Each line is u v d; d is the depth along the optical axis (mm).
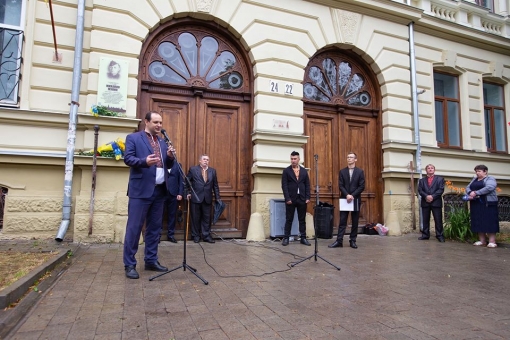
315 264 5094
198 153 7461
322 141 8773
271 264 5023
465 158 10102
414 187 9273
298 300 3412
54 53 6383
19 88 6234
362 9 8906
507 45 10984
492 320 2963
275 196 7695
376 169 9273
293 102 8008
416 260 5527
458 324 2861
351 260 5445
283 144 7785
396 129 9148
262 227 7387
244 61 8055
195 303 3262
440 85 10469
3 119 5973
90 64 6438
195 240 6965
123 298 3350
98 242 6176
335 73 9047
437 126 10195
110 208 6328
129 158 4105
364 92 9352
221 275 4316
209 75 7730
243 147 7891
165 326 2715
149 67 7250
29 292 3367
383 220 9047
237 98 7887
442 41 10203
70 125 6180
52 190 6250
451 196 9867
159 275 4098
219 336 2553
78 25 6406
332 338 2555
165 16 7102
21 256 4598
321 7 8531
